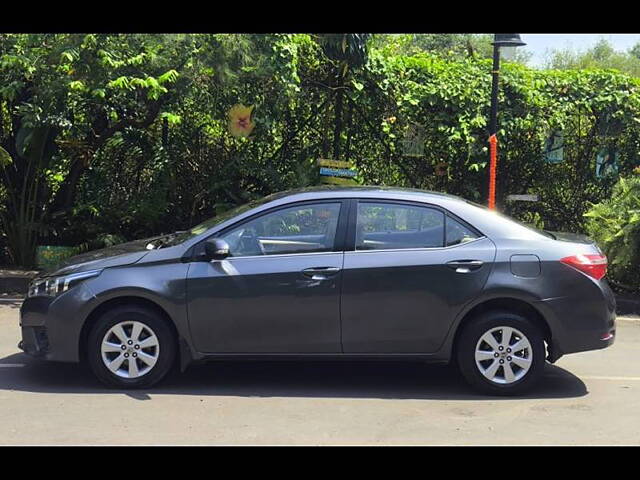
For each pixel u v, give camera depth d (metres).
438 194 6.21
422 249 5.88
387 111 11.41
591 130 11.64
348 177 11.09
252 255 5.87
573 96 11.37
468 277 5.79
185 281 5.77
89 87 9.84
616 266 9.92
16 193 11.38
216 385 6.11
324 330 5.80
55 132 10.94
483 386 5.88
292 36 10.73
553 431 5.16
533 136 11.56
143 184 11.70
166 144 11.51
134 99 10.67
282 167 11.66
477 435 5.05
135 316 5.81
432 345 5.84
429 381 6.35
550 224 12.03
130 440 4.84
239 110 10.98
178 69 10.38
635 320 9.32
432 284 5.78
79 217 11.52
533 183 11.86
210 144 11.59
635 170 11.25
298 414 5.42
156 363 5.85
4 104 11.17
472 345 5.85
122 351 5.84
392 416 5.41
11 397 5.69
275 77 10.58
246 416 5.35
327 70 11.32
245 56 10.26
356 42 10.62
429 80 11.25
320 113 11.54
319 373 6.55
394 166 11.79
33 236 11.36
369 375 6.51
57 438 4.86
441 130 11.08
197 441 4.84
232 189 11.36
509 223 6.05
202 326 5.78
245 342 5.81
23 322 5.98
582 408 5.68
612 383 6.42
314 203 6.00
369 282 5.78
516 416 5.46
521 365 5.87
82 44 9.66
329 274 5.78
